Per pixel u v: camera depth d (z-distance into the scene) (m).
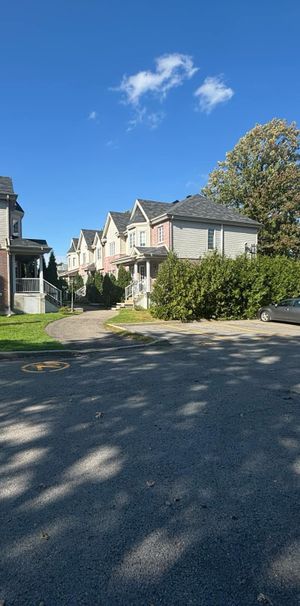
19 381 6.82
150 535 2.56
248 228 29.69
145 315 20.50
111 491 3.13
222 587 2.11
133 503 2.96
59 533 2.58
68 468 3.54
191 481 3.30
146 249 26.39
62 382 6.73
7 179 23.05
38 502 2.98
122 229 34.25
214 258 20.77
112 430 4.46
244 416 4.93
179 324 17.48
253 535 2.56
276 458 3.74
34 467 3.57
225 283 20.17
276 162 39.09
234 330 15.16
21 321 17.23
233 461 3.68
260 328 15.96
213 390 6.18
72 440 4.18
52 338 11.99
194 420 4.79
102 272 39.06
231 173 39.84
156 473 3.44
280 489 3.17
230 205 40.78
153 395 5.88
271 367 8.04
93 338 12.21
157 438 4.23
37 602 2.01
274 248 37.09
